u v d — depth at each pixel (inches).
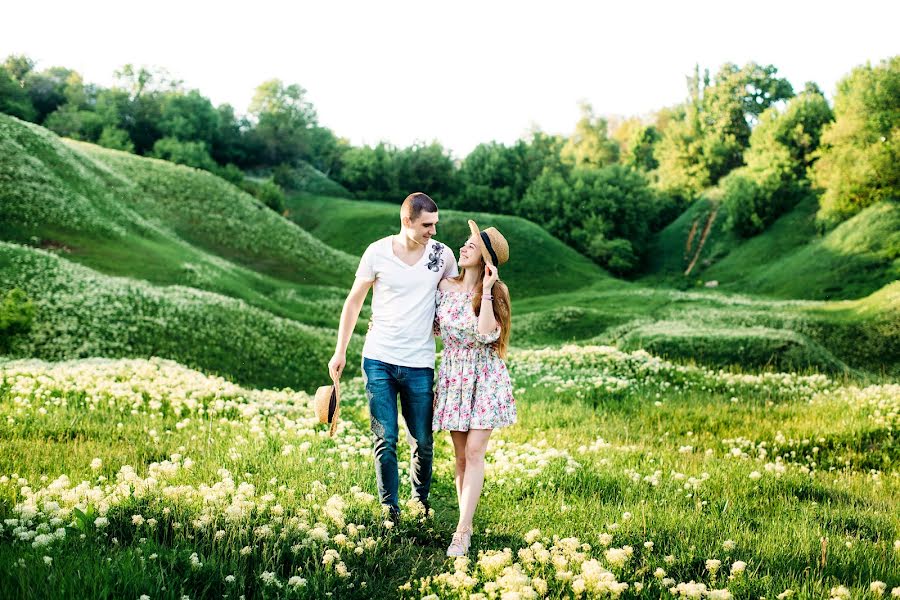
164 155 3380.9
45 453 251.9
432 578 161.8
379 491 202.8
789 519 225.1
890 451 376.8
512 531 203.0
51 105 3823.8
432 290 207.9
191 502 187.3
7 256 972.6
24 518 165.2
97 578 136.3
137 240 1457.9
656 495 240.1
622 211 3260.3
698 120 4015.8
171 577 144.8
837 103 2434.8
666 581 157.8
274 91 4343.0
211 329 943.0
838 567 178.7
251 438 293.6
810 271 2229.3
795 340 950.4
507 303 206.8
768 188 2947.8
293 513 191.2
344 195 3735.2
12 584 131.3
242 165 4005.9
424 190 3779.5
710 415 465.1
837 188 2365.9
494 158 3705.7
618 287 2379.4
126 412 354.6
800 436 400.8
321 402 205.9
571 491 243.6
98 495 183.0
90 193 1620.3
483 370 204.7
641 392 532.7
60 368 491.2
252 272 1688.0
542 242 2706.7
